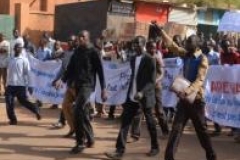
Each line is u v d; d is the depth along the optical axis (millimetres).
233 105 11867
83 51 10484
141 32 26969
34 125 13367
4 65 18469
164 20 28234
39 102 16562
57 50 16547
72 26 29469
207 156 9039
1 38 18703
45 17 31375
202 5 29406
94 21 27969
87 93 10352
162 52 14141
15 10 30469
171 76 13797
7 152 10320
